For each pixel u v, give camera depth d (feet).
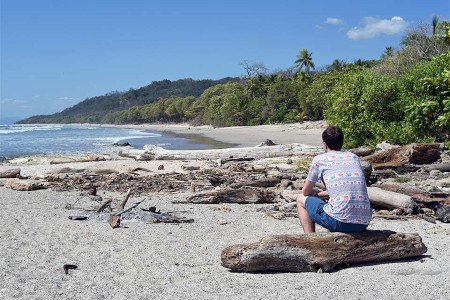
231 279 19.63
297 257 20.36
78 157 88.48
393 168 53.16
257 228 30.09
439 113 62.95
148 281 19.53
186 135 237.45
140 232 28.81
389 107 70.33
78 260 22.72
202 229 29.76
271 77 388.57
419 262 21.30
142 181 52.21
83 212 34.94
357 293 17.31
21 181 51.88
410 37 152.15
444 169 52.60
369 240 21.01
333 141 21.80
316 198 22.08
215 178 50.44
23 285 18.86
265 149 80.53
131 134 280.72
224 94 408.46
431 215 33.37
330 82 250.16
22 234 27.76
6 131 351.46
